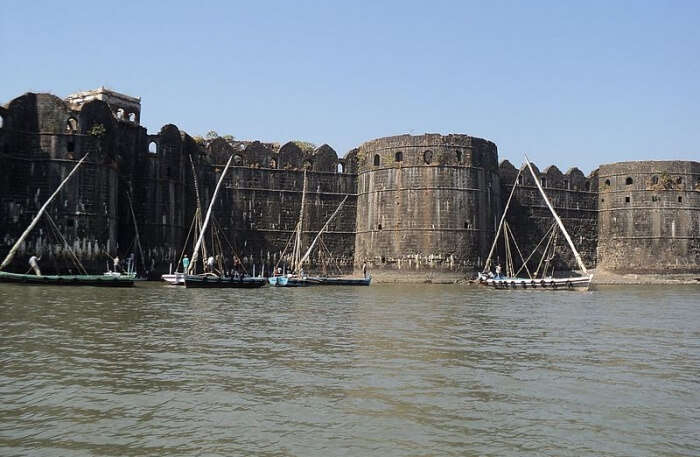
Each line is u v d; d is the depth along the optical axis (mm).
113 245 54469
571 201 79188
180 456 11500
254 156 69562
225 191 67938
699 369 19375
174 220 61219
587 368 19359
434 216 66562
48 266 50812
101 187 53188
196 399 15023
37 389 15656
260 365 18844
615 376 18266
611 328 29141
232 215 68000
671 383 17453
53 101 52344
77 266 51531
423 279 66125
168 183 60562
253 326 27422
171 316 30188
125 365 18516
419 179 67250
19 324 25859
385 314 33281
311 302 40406
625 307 40656
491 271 68750
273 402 14875
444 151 67250
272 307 36406
